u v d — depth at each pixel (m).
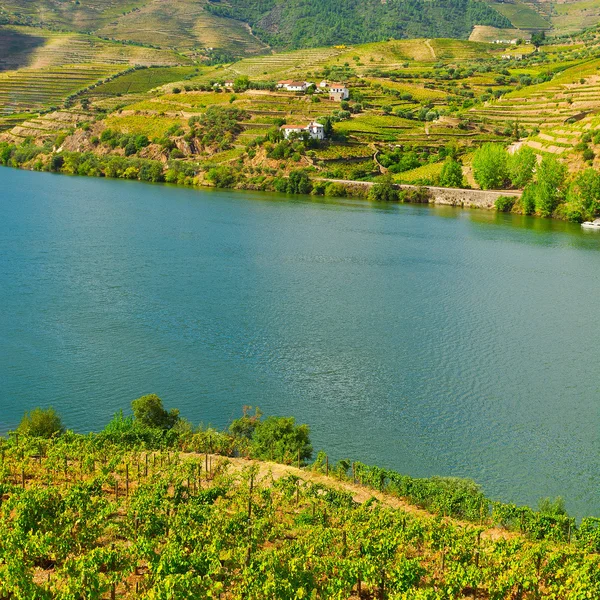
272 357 86.44
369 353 89.38
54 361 81.88
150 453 59.47
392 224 184.75
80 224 167.00
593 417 74.25
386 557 42.59
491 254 151.38
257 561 41.28
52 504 46.94
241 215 190.25
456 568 41.44
